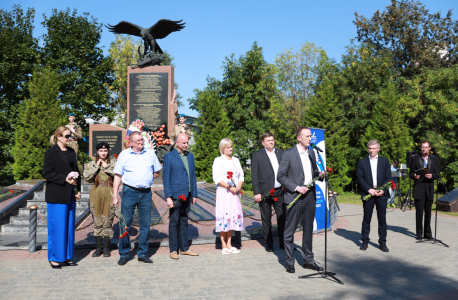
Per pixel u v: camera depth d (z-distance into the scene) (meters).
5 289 4.22
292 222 4.94
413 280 4.65
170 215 5.82
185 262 5.50
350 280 4.63
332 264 5.41
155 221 7.45
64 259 5.14
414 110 22.08
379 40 29.31
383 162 6.40
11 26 22.83
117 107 30.55
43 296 3.98
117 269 5.09
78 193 5.43
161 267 5.20
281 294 4.08
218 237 6.93
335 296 4.04
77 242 6.51
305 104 25.80
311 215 5.02
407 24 28.05
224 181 6.02
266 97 26.03
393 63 27.84
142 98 11.56
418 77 23.03
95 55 23.72
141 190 5.48
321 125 20.52
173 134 11.46
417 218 7.13
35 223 6.21
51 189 5.11
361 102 23.05
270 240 6.22
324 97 20.58
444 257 5.84
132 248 6.31
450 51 28.45
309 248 5.03
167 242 6.55
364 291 4.21
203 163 20.88
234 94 25.89
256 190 6.17
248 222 8.23
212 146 20.91
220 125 21.09
